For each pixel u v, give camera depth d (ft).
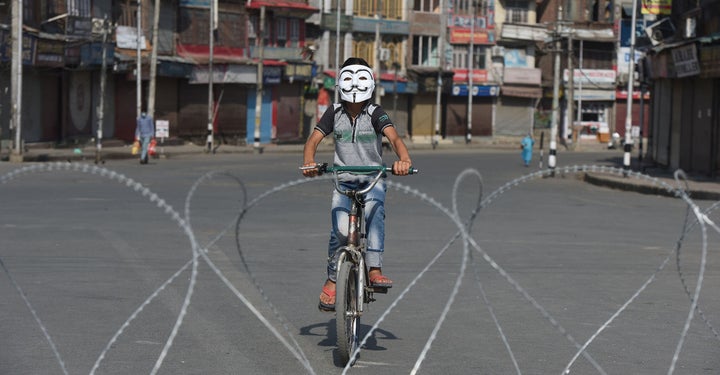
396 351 50.55
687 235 112.68
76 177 184.75
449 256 89.10
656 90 296.92
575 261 87.25
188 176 197.16
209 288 68.69
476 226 116.98
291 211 130.52
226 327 55.77
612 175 224.53
